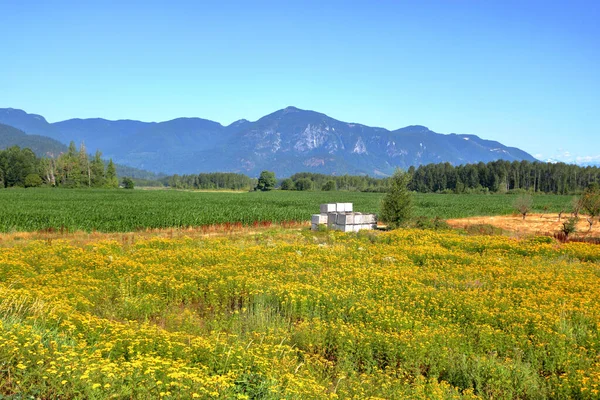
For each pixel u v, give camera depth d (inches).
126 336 331.3
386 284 573.0
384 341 379.6
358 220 1234.0
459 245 978.1
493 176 6264.8
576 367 344.5
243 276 577.9
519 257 864.3
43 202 2271.2
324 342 393.4
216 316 450.9
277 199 3186.5
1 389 238.8
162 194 3853.3
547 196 4645.7
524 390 321.7
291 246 891.4
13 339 271.6
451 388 314.8
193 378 250.1
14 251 754.8
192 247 904.3
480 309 476.7
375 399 272.2
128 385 252.2
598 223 1656.0
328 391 297.1
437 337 388.2
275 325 434.0
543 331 404.5
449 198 3782.0
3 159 5177.2
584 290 584.7
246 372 302.2
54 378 241.8
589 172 6186.0
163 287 542.0
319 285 565.9
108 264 667.4
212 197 3385.8
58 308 394.0
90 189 4884.4
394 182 1307.8
